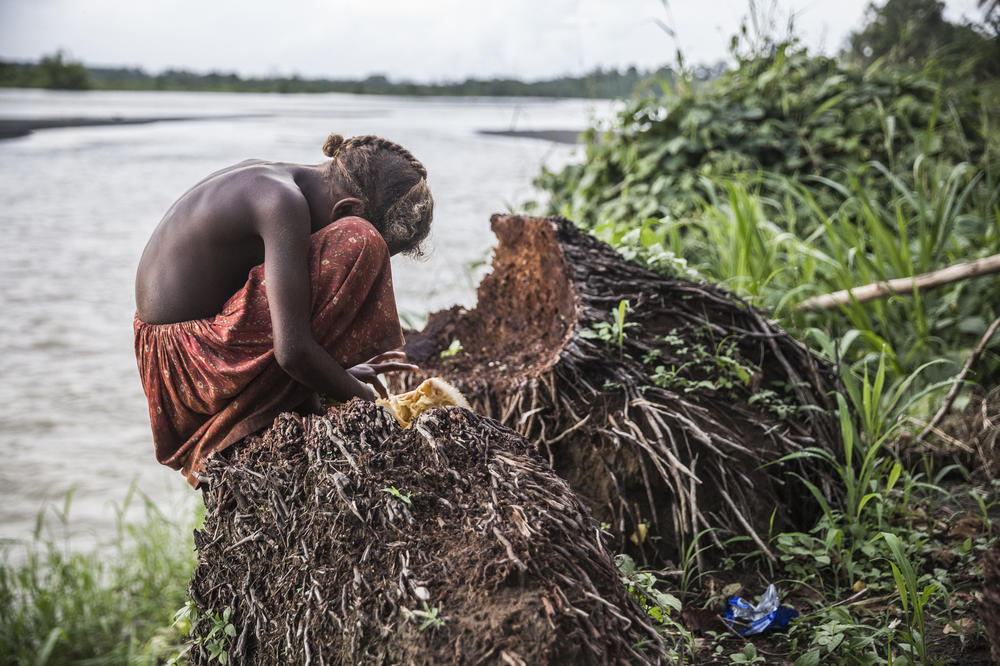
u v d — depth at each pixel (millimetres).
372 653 1767
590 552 1880
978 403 4098
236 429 2383
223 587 2143
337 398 2383
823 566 2883
